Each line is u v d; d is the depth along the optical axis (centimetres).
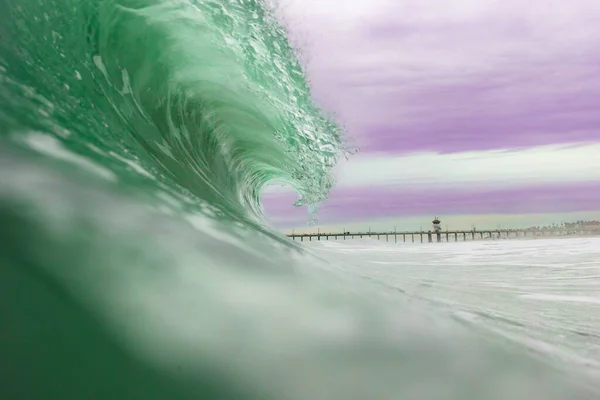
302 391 132
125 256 159
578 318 566
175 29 530
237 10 593
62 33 333
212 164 686
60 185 175
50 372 114
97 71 365
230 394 125
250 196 1047
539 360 194
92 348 123
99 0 404
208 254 185
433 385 149
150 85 502
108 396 114
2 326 120
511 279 1068
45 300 130
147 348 130
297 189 1133
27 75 252
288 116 788
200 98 674
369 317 184
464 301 623
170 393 120
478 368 167
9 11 281
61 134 210
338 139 841
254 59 654
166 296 152
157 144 399
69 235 155
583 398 167
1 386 108
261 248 218
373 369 149
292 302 176
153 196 206
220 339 143
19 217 152
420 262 1598
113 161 216
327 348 154
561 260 1712
